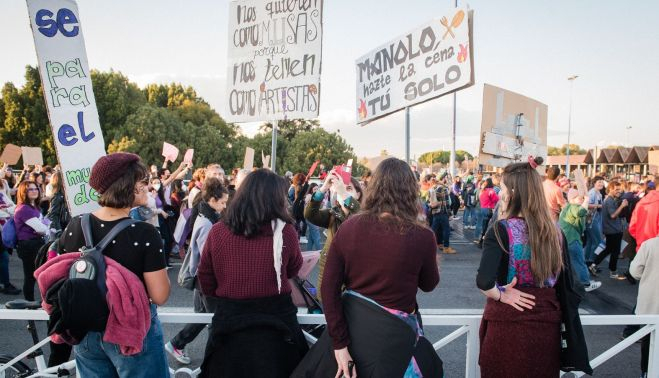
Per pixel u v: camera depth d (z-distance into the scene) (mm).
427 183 10852
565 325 2162
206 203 3738
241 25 5613
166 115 46719
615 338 4855
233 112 5723
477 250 10500
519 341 2109
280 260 2168
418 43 4410
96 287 1837
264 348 2098
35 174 9703
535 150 5211
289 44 5262
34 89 41062
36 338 3156
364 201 1997
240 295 2143
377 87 4965
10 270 7910
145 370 2051
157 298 2023
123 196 1996
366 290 1893
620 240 7660
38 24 3105
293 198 10492
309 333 2967
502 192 2287
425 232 1926
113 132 44406
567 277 2195
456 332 2789
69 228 2070
